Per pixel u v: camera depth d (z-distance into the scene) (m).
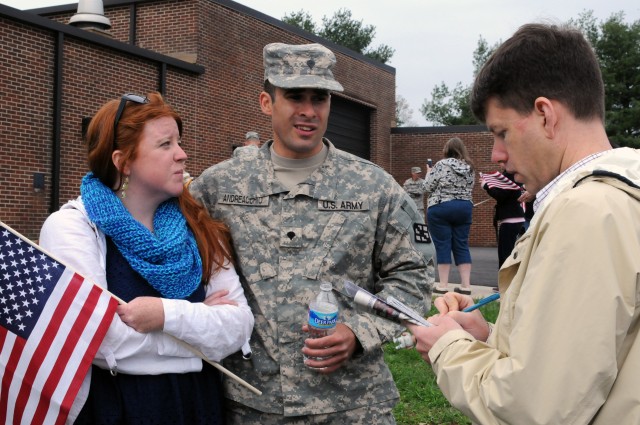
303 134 2.30
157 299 2.02
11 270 1.97
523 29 1.53
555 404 1.24
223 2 15.98
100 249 2.09
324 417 2.21
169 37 15.49
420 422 4.36
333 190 2.33
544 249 1.32
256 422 2.23
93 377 2.03
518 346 1.31
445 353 1.54
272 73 2.34
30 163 11.88
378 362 2.29
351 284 1.92
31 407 1.94
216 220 2.36
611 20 35.06
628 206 1.29
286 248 2.28
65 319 1.95
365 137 23.61
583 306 1.24
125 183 2.18
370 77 23.03
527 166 1.52
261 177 2.36
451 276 11.36
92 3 13.47
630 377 1.27
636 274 1.25
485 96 1.57
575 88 1.44
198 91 15.38
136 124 2.11
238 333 2.14
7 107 11.52
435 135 24.03
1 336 1.96
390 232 2.34
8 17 11.45
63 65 12.41
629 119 32.69
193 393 2.12
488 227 23.03
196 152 15.37
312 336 2.08
